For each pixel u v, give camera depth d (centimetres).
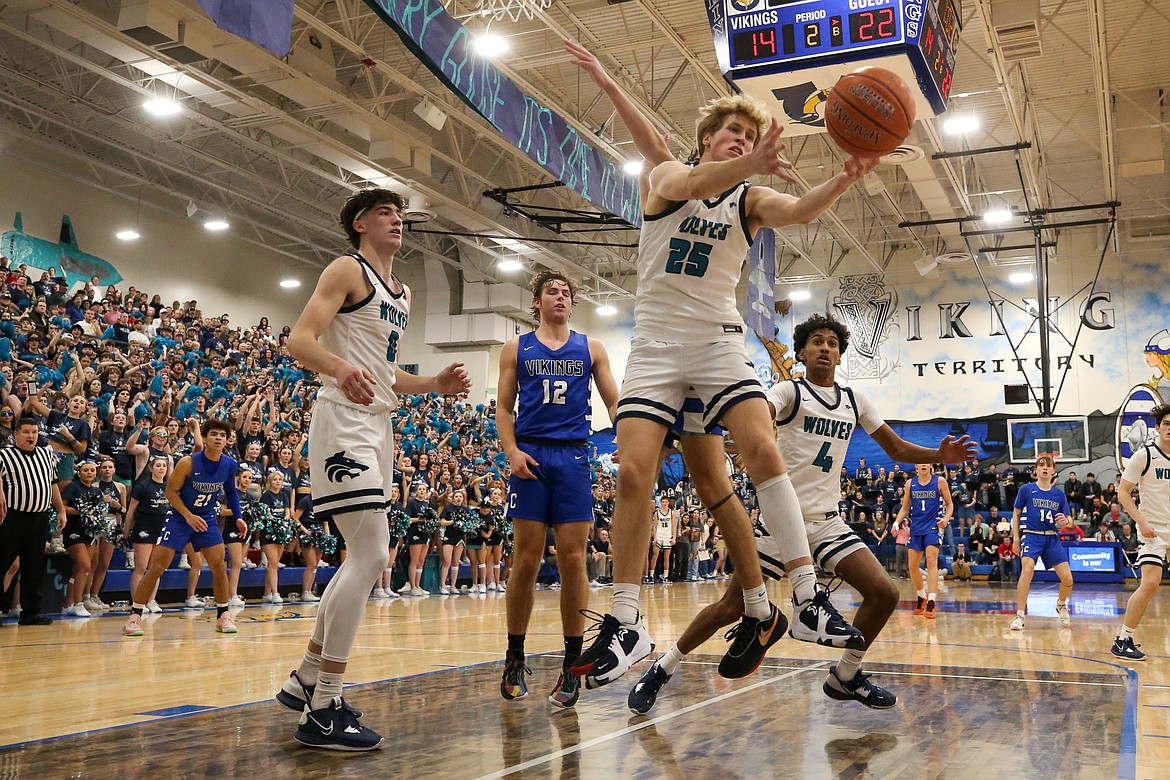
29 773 236
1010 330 2419
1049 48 1526
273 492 1022
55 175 1828
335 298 286
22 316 1310
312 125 1566
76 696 382
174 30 1127
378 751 264
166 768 242
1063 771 240
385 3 688
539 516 369
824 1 782
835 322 383
